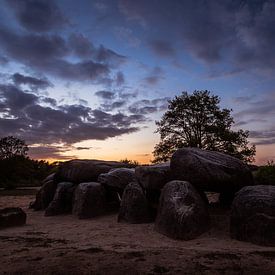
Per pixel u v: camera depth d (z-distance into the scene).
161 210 10.32
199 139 32.62
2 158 54.06
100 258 6.94
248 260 6.83
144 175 12.36
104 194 14.20
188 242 8.89
